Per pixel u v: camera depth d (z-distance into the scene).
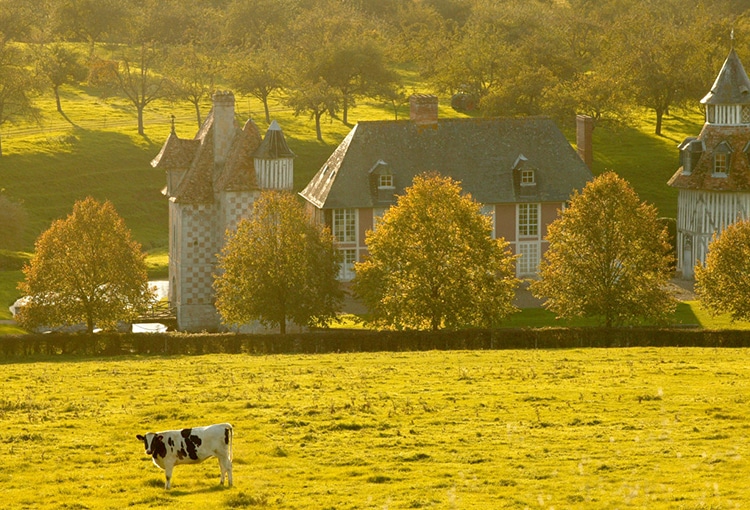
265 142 145.62
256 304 123.69
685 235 169.38
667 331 111.00
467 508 49.00
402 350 111.06
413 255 118.94
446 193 122.38
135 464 58.16
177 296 152.50
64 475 55.66
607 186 121.38
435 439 62.00
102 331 121.25
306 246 125.19
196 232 149.00
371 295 119.81
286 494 51.75
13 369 93.69
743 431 62.38
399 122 164.25
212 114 155.62
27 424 67.12
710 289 122.25
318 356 101.31
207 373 88.38
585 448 59.38
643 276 120.19
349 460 57.91
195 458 53.16
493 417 67.50
